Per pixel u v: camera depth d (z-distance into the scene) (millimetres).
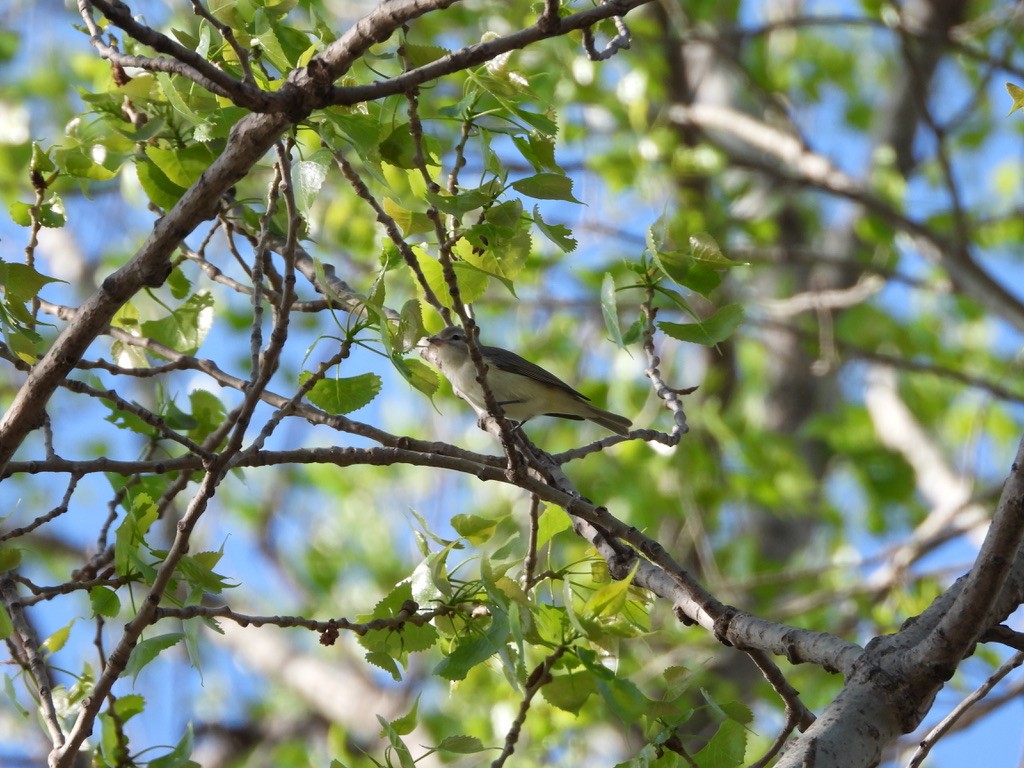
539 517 6855
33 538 18203
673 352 18281
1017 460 4988
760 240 17609
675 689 5820
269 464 6246
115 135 7355
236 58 6434
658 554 6375
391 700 16391
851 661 5512
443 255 5645
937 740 6344
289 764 17156
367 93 5523
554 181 5914
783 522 18156
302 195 5711
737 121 17188
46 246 17656
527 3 15531
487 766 12633
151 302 12398
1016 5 16891
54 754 5961
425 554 6281
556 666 5609
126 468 6367
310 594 18891
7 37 17859
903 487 19547
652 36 17094
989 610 5121
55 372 6000
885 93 20641
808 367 17688
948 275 17000
